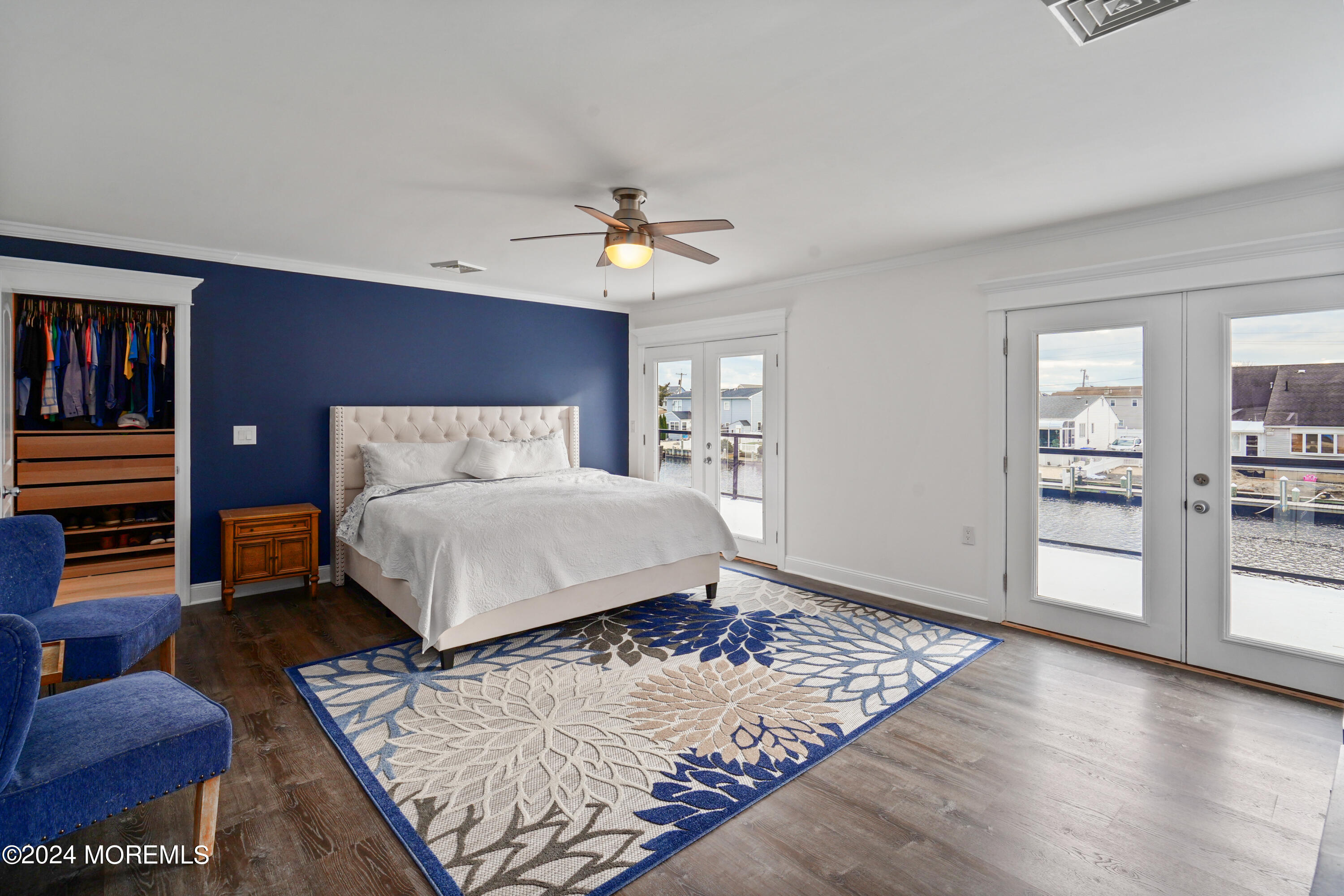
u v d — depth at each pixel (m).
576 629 3.82
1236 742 2.51
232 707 2.79
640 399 6.51
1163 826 2.00
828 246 4.07
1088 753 2.43
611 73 1.99
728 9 1.66
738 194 3.09
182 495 4.18
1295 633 2.98
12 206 3.30
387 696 2.89
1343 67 1.94
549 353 6.04
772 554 5.30
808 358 4.95
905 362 4.34
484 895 1.71
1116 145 2.53
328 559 4.84
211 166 2.74
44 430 4.14
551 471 5.45
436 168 2.76
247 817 2.04
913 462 4.32
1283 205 2.93
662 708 2.79
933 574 4.23
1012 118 2.29
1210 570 3.19
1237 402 3.10
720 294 5.66
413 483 4.75
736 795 2.16
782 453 5.14
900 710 2.78
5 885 1.73
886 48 1.85
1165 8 1.63
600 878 1.77
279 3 1.62
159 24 1.71
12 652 1.42
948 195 3.10
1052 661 3.33
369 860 1.85
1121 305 3.41
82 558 4.34
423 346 5.25
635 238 2.89
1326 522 2.89
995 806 2.11
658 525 4.03
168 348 4.46
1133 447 3.41
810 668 3.23
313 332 4.70
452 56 1.88
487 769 2.31
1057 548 3.71
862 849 1.90
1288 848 1.90
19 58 1.88
